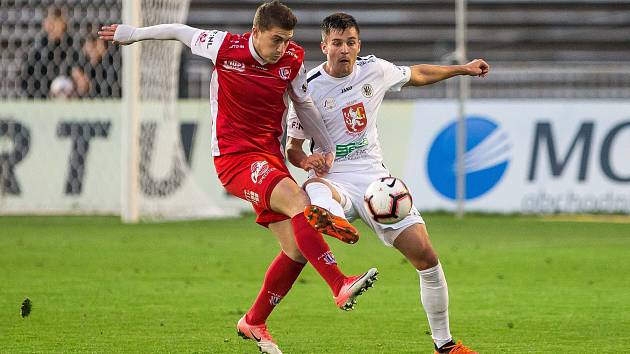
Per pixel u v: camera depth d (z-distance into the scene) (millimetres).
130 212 50312
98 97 54531
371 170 20266
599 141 53656
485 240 42250
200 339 21328
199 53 19438
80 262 34656
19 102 53219
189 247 39438
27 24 65250
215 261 35188
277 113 19406
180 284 29672
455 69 21078
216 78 19422
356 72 20250
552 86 67250
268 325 23219
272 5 18578
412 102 54750
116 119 52938
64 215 54875
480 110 54156
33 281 30094
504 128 53969
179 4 51062
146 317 24062
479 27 80250
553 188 53750
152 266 33750
